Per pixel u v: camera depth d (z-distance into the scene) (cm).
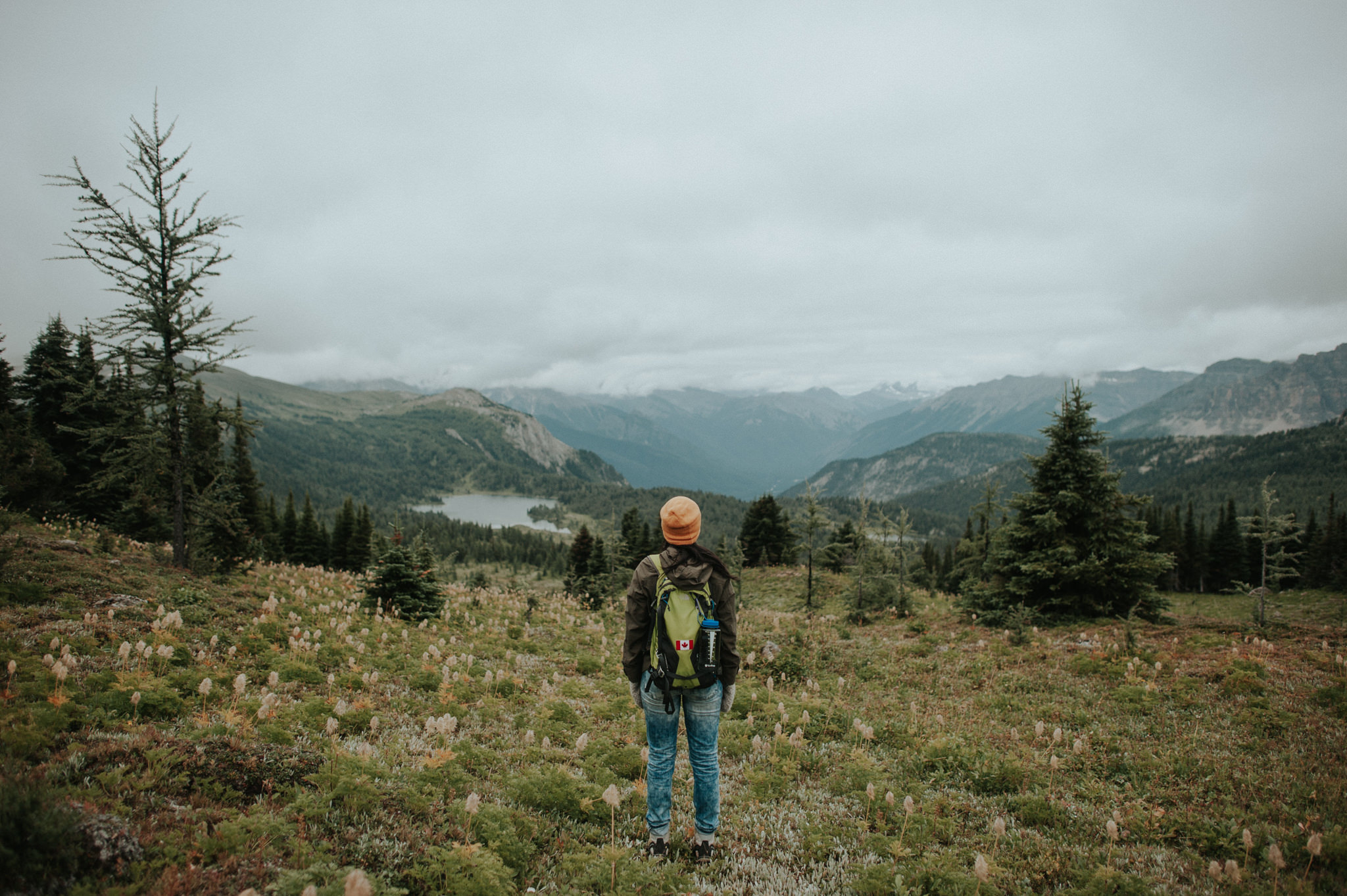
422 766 579
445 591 2173
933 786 697
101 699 588
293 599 1573
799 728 794
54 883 296
